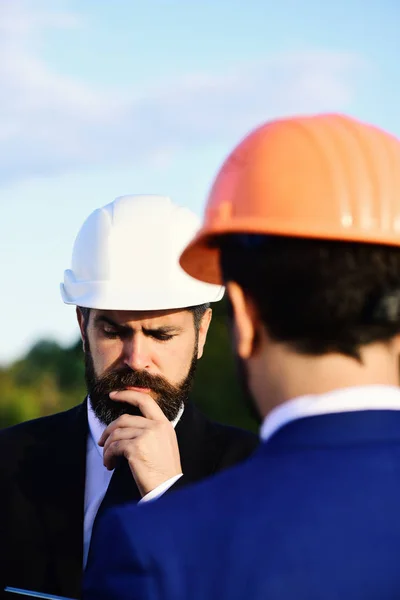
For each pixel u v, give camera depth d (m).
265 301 1.28
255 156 1.39
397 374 1.30
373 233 1.28
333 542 1.14
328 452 1.21
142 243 2.69
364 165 1.35
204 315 2.85
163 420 2.42
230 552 1.16
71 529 2.58
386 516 1.16
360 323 1.25
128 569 1.18
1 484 2.67
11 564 2.54
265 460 1.24
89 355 2.70
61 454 2.70
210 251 1.58
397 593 1.12
